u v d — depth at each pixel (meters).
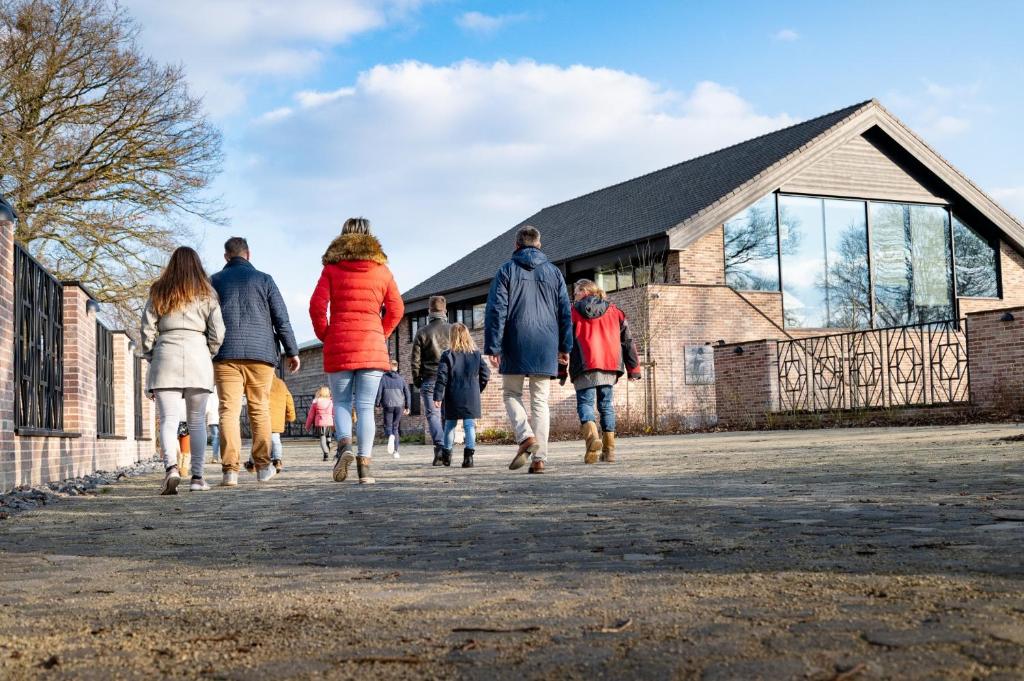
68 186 21.77
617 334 8.96
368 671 1.85
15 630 2.34
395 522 4.61
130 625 2.36
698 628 2.06
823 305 25.06
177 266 7.19
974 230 27.20
